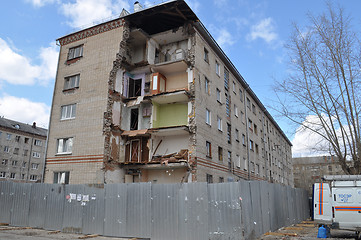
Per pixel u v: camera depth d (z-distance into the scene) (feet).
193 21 71.31
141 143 69.67
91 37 75.66
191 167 61.77
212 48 82.43
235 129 93.09
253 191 40.14
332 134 62.90
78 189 46.24
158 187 39.75
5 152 162.91
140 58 77.46
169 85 73.31
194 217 36.63
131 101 71.15
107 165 63.57
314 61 64.64
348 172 61.00
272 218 46.83
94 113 68.03
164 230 38.01
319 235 40.24
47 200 48.98
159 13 69.87
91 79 71.51
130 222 40.52
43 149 188.34
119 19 72.59
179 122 68.95
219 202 36.06
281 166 165.48
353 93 60.59
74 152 67.97
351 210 40.55
